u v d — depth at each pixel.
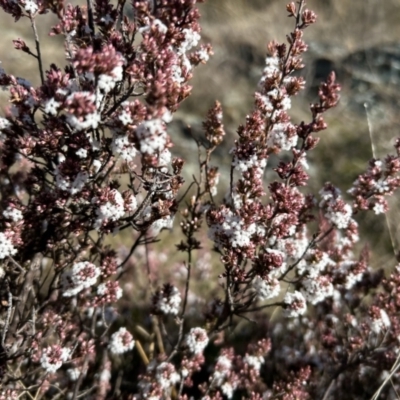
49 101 0.38
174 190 0.43
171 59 0.39
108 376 0.53
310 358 0.56
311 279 0.47
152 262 0.70
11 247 0.41
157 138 0.37
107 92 0.39
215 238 0.43
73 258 0.45
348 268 0.51
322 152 1.11
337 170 1.06
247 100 1.27
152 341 0.56
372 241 0.78
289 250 0.47
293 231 0.45
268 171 0.99
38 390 0.47
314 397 0.54
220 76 1.34
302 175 0.44
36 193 0.44
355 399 0.56
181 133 1.12
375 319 0.50
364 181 0.47
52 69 0.39
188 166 1.00
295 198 0.45
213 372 0.53
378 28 1.69
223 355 0.52
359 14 1.73
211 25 1.68
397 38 1.63
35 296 0.46
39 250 0.45
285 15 1.77
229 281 0.45
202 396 0.52
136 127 0.37
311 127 0.44
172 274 0.71
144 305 0.64
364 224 0.81
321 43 1.58
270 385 0.57
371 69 1.42
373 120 1.17
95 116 0.37
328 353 0.55
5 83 0.41
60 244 0.45
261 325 0.63
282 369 0.57
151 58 0.38
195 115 1.20
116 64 0.37
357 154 1.11
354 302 0.56
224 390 0.51
